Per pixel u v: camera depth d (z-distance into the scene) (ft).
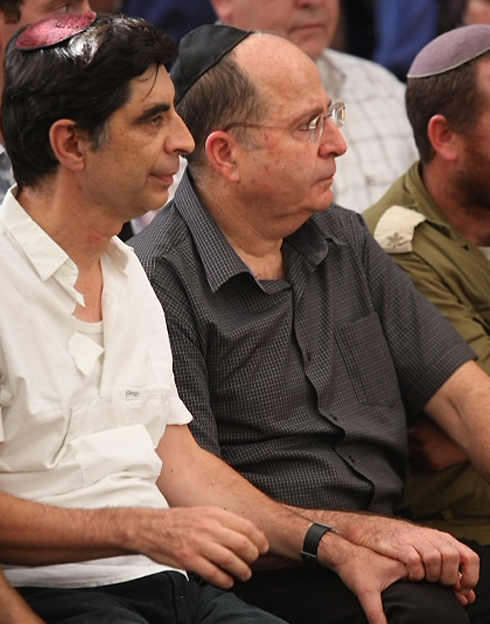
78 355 11.34
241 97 13.79
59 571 11.34
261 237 14.20
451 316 16.01
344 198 19.63
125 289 12.02
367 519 13.17
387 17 24.95
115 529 10.69
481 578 14.16
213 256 13.80
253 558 10.66
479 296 16.29
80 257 11.63
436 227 16.47
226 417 13.82
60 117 11.14
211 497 12.76
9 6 15.06
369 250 15.06
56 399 11.14
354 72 20.76
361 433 14.23
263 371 13.84
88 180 11.34
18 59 11.24
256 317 13.87
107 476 11.34
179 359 13.46
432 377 14.94
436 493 15.70
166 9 24.13
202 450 13.03
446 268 16.20
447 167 16.44
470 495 15.69
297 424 13.97
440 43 16.52
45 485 11.16
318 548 12.84
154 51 11.24
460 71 16.19
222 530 10.57
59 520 10.72
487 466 14.71
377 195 19.84
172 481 12.77
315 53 20.29
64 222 11.45
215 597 12.19
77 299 11.37
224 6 20.33
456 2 24.13
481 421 14.70
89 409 11.39
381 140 20.26
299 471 13.89
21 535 10.69
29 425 11.03
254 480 13.80
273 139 13.75
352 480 14.06
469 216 16.66
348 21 25.58
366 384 14.61
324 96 13.94
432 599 12.61
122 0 24.30
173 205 14.26
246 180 13.88
